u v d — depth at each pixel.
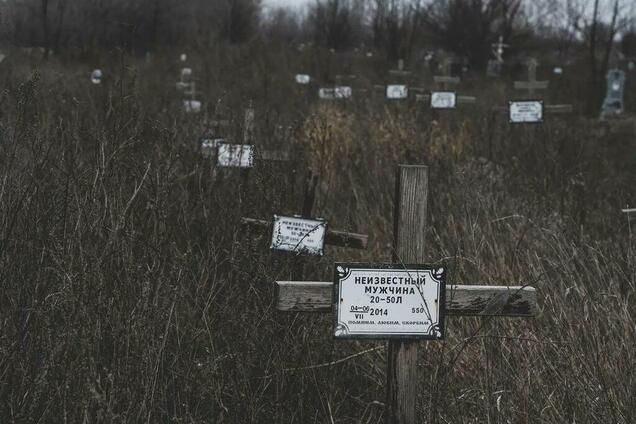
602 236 6.52
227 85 15.88
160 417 3.34
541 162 9.55
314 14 40.00
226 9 33.12
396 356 2.96
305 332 3.83
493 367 3.78
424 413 3.57
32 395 3.01
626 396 3.52
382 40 34.03
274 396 3.60
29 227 3.66
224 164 5.54
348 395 4.03
